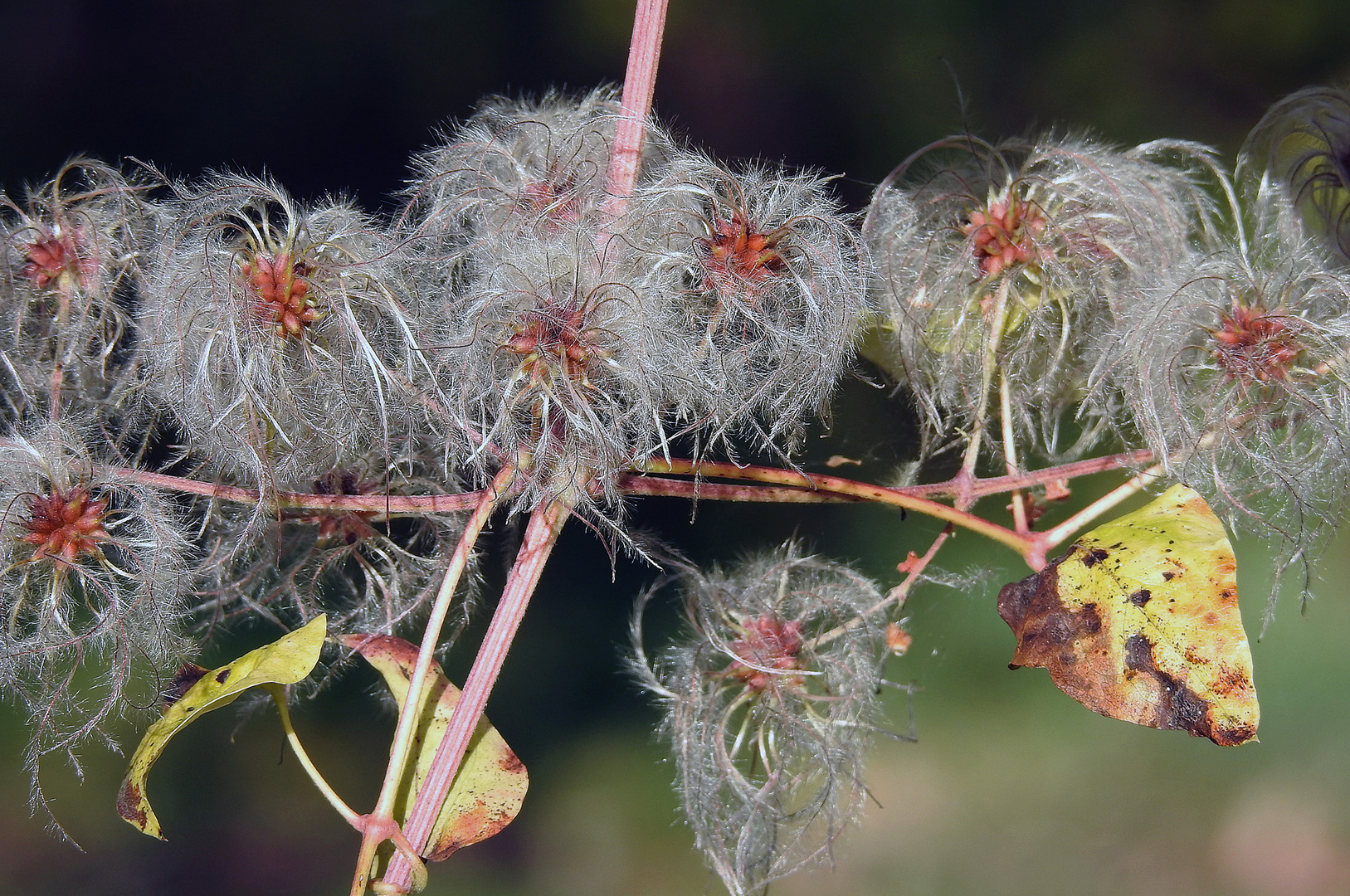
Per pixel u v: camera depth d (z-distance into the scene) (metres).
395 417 0.61
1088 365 0.63
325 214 0.61
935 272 0.64
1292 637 1.11
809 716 0.63
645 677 0.64
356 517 0.63
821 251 0.61
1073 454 0.64
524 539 0.61
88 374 0.63
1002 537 0.62
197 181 0.61
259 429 0.61
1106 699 0.60
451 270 0.61
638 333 0.60
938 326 0.64
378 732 1.06
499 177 0.62
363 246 0.61
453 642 0.63
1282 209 0.63
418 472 0.63
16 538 0.61
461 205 0.62
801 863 0.63
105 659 0.61
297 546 0.63
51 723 0.61
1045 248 0.63
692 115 1.44
